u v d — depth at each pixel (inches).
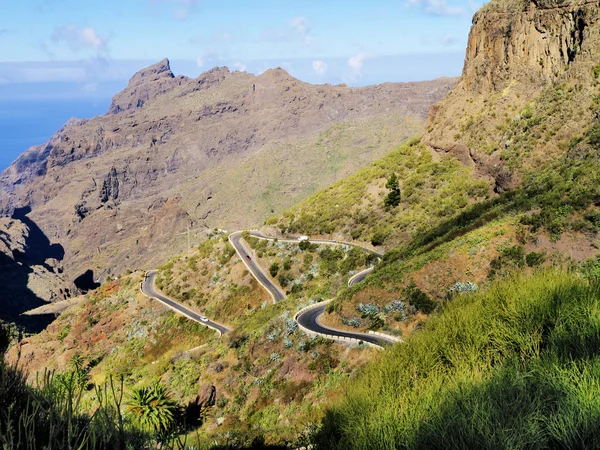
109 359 3590.1
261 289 3565.5
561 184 1918.1
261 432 932.6
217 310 3668.8
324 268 3412.9
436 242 2214.6
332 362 1600.6
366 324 1763.0
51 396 238.8
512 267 1560.0
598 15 3319.4
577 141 2851.9
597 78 3083.2
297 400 1533.0
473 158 3656.5
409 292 1716.3
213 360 2171.5
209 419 1657.2
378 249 3366.1
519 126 3400.6
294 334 1878.7
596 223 1510.8
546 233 1595.7
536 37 3730.3
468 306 381.4
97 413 234.7
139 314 3941.9
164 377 2220.7
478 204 2775.6
